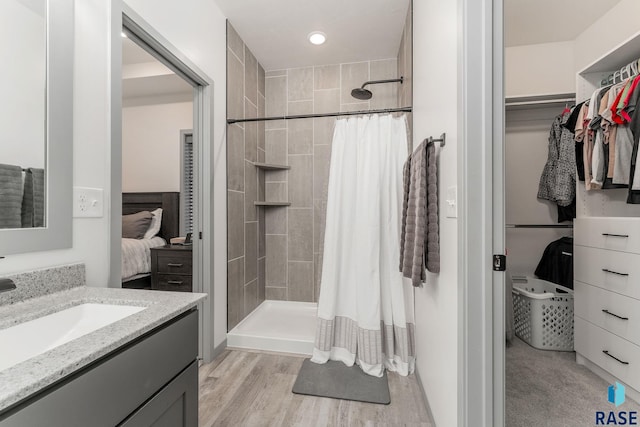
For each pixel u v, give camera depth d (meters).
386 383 1.75
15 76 0.95
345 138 2.03
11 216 0.92
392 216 1.93
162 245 3.23
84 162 1.16
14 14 0.95
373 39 2.58
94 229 1.20
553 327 2.14
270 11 2.20
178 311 0.86
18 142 0.95
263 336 2.21
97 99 1.21
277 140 3.12
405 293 1.93
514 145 2.56
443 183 1.29
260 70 3.01
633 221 1.53
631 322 1.54
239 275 2.50
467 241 0.97
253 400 1.59
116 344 0.64
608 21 2.12
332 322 2.01
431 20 1.47
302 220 3.07
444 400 1.23
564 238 2.31
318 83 3.04
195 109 2.04
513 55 2.57
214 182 2.10
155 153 3.54
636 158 1.57
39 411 0.51
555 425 1.40
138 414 0.72
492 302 0.96
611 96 1.74
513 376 1.81
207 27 2.02
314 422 1.43
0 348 0.72
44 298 0.95
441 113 1.29
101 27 1.23
